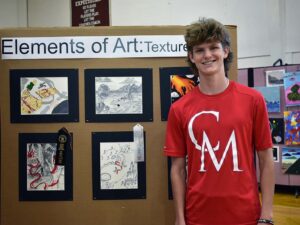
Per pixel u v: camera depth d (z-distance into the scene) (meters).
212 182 1.24
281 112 3.16
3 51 1.64
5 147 1.65
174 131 1.37
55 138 1.64
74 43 1.63
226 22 3.66
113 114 1.64
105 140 1.64
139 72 1.64
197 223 1.27
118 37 1.64
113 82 1.64
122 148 1.64
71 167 1.64
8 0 4.11
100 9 2.73
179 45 1.64
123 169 1.64
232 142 1.24
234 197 1.23
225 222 1.23
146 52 1.64
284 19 3.46
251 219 1.24
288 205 2.87
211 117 1.27
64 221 1.64
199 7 3.72
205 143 1.26
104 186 1.64
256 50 3.58
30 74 1.64
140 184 1.64
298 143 3.07
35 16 4.19
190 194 1.30
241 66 3.66
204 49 1.28
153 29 1.64
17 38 1.63
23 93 1.64
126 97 1.64
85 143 1.64
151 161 1.65
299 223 2.47
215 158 1.25
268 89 3.21
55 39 1.63
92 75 1.64
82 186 1.64
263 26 3.53
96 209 1.64
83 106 1.64
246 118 1.25
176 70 1.64
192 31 1.30
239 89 1.31
